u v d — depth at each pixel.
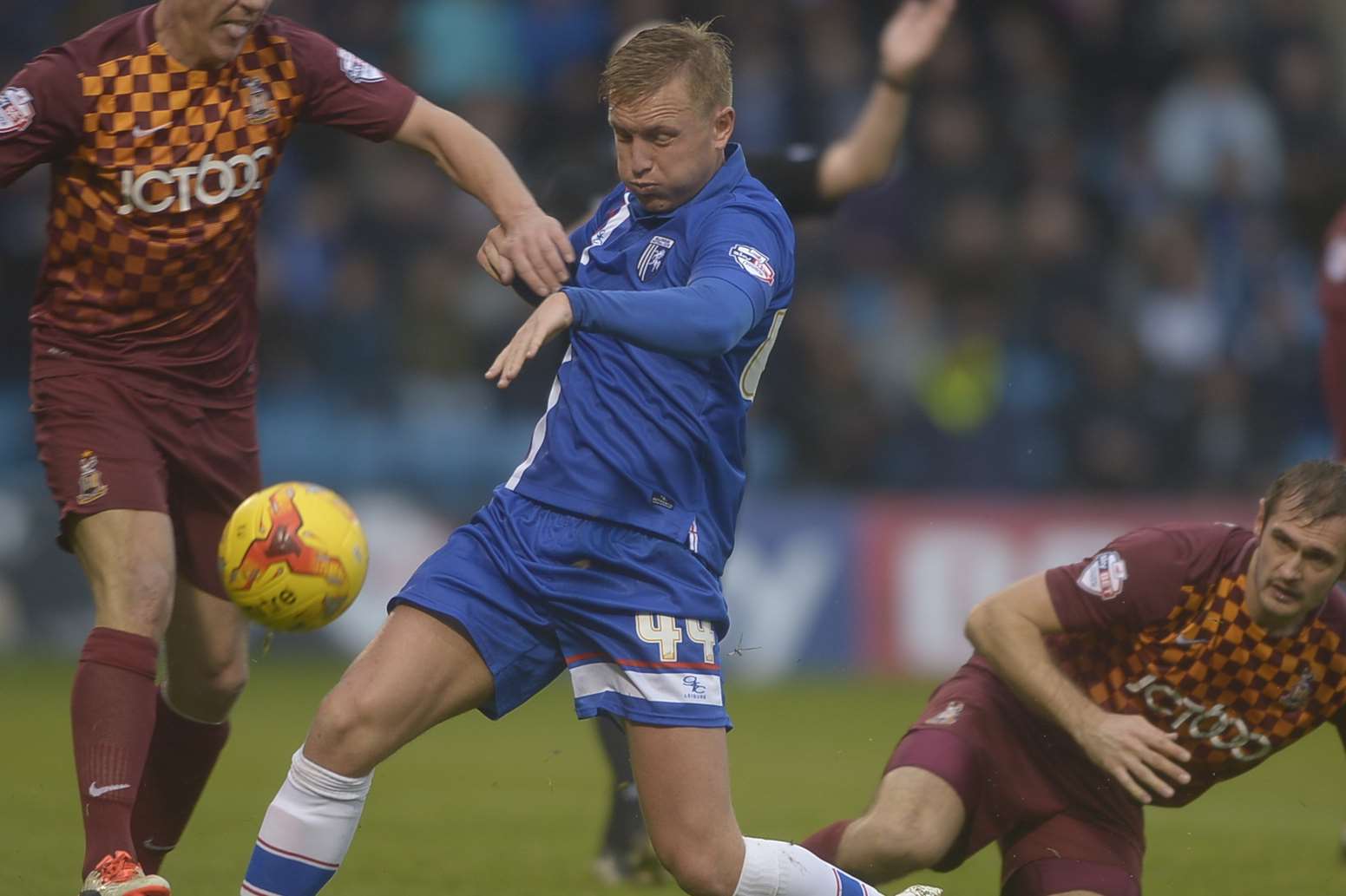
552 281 15.88
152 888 15.00
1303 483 15.29
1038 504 49.75
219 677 17.81
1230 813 28.81
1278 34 61.50
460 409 49.06
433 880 20.72
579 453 14.59
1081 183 57.91
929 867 17.08
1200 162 58.97
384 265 50.66
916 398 51.78
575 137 54.00
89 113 16.31
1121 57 62.06
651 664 14.18
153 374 17.03
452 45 55.91
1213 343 54.97
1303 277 57.91
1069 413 51.81
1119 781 15.77
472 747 35.59
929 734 17.11
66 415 16.75
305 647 47.41
